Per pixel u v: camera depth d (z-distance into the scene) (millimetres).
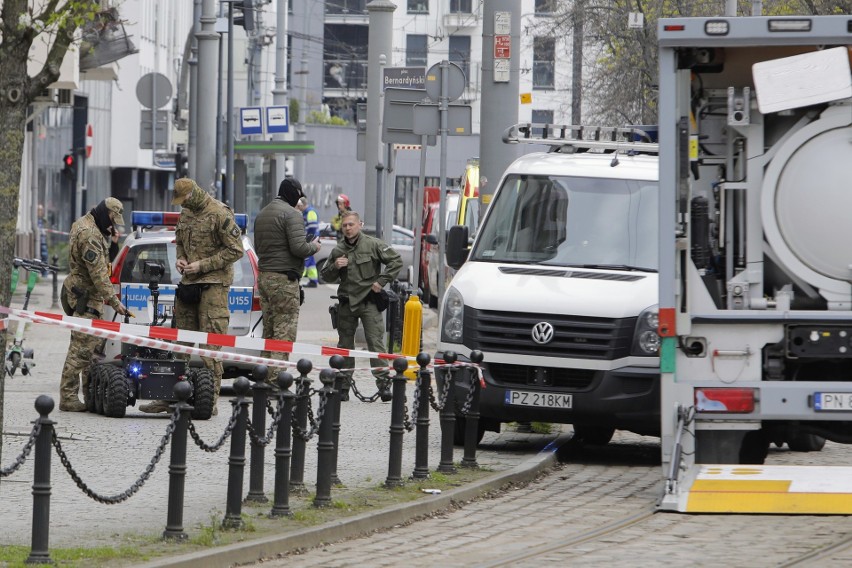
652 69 89375
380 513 27062
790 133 28578
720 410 28953
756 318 28766
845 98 27750
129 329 34906
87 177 153625
